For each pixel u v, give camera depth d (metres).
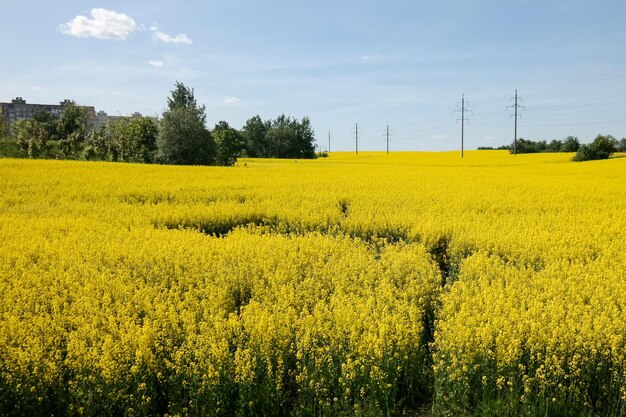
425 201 21.45
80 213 18.06
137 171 33.97
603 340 6.97
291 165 57.66
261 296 9.11
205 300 8.55
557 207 20.34
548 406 6.42
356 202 21.31
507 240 13.42
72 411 6.18
